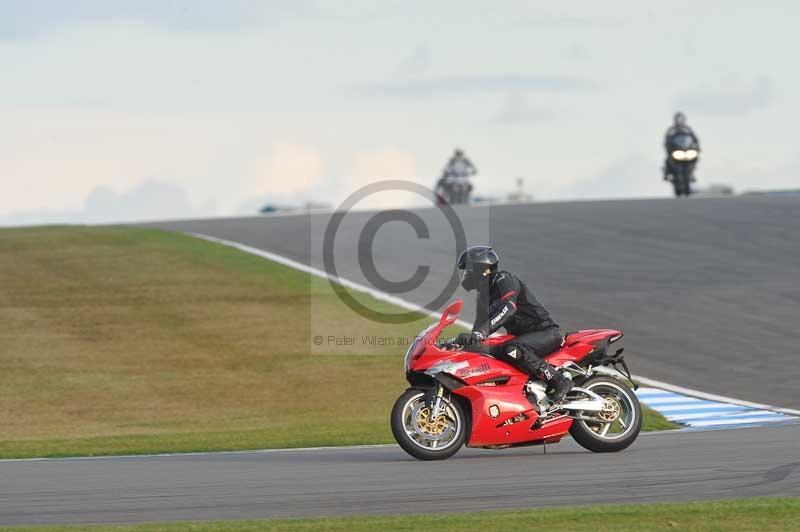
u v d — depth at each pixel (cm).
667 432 4822
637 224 11906
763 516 2789
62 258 10488
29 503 3206
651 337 7731
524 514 2847
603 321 8144
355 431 5297
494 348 4116
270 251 10606
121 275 9706
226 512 3002
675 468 3594
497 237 11412
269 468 3875
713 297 8744
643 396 6212
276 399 6525
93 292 9156
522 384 4075
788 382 6506
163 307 8638
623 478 3422
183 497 3253
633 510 2869
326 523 2783
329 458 4178
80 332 8044
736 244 10662
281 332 7931
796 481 3300
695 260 10075
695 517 2784
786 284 9062
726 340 7619
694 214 12369
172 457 4353
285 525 2770
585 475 3500
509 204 14325
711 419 5406
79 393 6681
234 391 6712
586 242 11031
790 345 7444
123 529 2752
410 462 3959
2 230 12425
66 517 2970
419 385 4134
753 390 6328
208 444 4862
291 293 8919
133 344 7744
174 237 11525
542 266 9988
